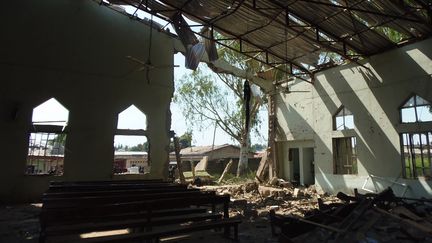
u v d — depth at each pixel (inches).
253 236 236.5
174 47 525.7
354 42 417.4
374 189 420.8
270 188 490.6
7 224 269.0
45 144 411.5
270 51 481.1
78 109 424.5
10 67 388.2
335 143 486.3
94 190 263.3
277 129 600.1
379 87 424.5
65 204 205.0
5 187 374.6
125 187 277.6
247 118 537.6
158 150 481.7
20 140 386.6
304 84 545.6
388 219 240.4
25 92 393.7
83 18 442.0
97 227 187.9
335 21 377.4
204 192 252.5
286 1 350.0
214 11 391.9
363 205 260.2
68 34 428.8
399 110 402.3
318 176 503.8
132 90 470.3
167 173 486.6
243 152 792.3
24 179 385.7
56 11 423.5
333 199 428.1
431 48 368.2
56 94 411.8
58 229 177.0
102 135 437.4
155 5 414.9
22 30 399.2
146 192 253.8
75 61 429.7
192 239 224.2
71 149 414.3
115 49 462.9
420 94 375.2
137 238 184.4
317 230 232.1
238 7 358.3
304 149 562.3
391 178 401.7
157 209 210.4
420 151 375.9
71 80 424.2
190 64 469.7
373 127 428.8
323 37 430.6
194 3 384.2
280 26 406.6
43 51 409.4
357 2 332.2
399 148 394.9
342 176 465.1
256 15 387.5
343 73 477.1
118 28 469.7
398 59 403.9
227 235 230.1
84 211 180.1
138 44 485.7
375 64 431.8
